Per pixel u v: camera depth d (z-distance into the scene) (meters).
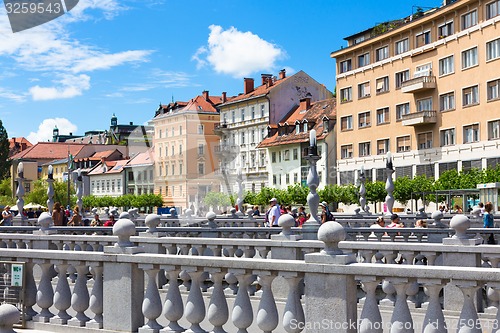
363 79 64.12
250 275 6.37
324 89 79.50
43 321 7.75
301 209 22.12
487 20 49.88
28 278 7.89
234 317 6.34
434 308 5.35
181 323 7.20
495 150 49.44
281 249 10.77
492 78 49.66
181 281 9.76
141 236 12.58
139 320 7.08
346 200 57.06
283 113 77.88
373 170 62.69
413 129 57.97
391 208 24.83
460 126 52.91
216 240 11.49
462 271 5.15
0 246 13.22
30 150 141.75
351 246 10.30
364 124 64.25
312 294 5.79
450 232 13.40
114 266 7.15
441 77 54.84
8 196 104.94
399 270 5.39
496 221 23.75
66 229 16.92
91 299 7.37
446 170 54.19
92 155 124.56
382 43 61.62
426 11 62.75
